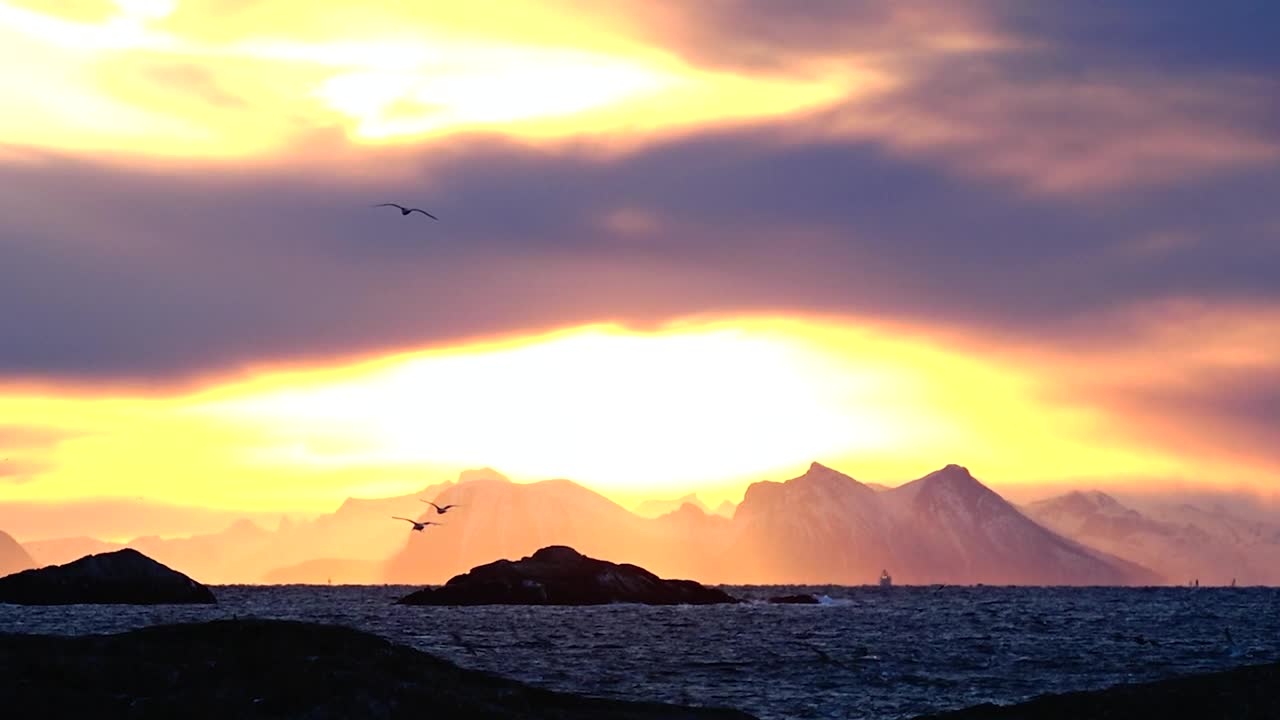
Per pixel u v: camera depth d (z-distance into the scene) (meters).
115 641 116.12
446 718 109.00
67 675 108.81
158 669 111.06
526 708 117.44
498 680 123.06
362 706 107.62
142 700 105.88
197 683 109.38
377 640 122.62
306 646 117.94
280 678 110.56
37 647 112.94
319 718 104.94
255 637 118.69
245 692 108.25
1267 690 116.00
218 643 117.50
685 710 124.81
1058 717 117.94
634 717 119.25
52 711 103.31
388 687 111.69
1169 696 118.00
